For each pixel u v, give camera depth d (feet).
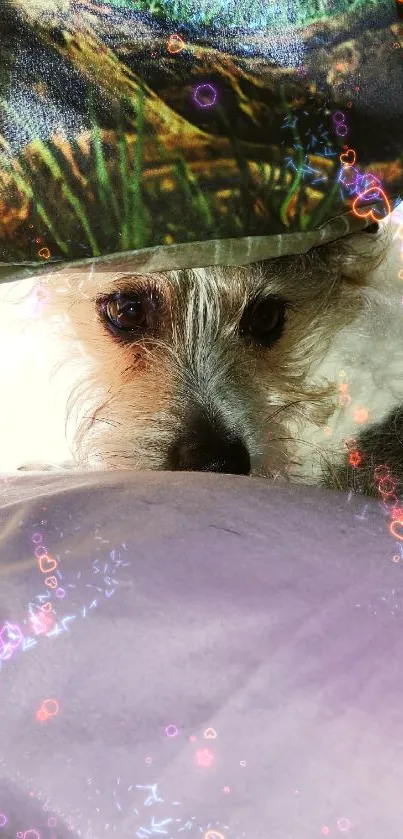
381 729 0.32
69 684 0.33
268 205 0.66
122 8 0.61
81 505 0.41
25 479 0.52
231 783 0.31
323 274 0.94
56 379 0.92
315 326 0.94
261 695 0.33
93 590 0.36
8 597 0.36
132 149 0.62
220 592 0.36
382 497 0.72
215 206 0.64
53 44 0.60
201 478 0.46
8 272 0.63
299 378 0.94
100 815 0.30
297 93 0.64
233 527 0.39
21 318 0.93
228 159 0.64
